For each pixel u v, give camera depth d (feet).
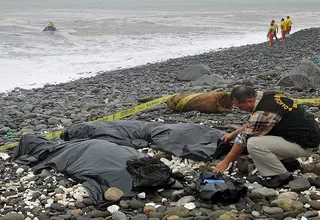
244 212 16.78
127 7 355.97
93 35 123.34
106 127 25.21
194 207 17.24
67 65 76.07
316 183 18.37
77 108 39.78
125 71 68.23
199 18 214.28
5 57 81.41
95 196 18.26
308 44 97.30
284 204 16.63
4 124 34.63
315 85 40.63
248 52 88.33
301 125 17.99
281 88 40.96
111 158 20.04
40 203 18.29
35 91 53.21
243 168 20.01
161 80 57.52
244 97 18.17
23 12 242.37
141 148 23.44
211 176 18.13
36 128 32.78
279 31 145.28
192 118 31.04
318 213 16.22
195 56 84.38
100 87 53.47
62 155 21.61
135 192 18.33
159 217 16.61
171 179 18.80
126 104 39.78
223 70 63.10
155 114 33.14
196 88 46.42
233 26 170.19
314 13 299.17
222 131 23.88
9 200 18.66
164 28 150.41
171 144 22.57
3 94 52.03
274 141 18.11
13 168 22.50
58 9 293.84
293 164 19.53
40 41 107.55
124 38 118.11
